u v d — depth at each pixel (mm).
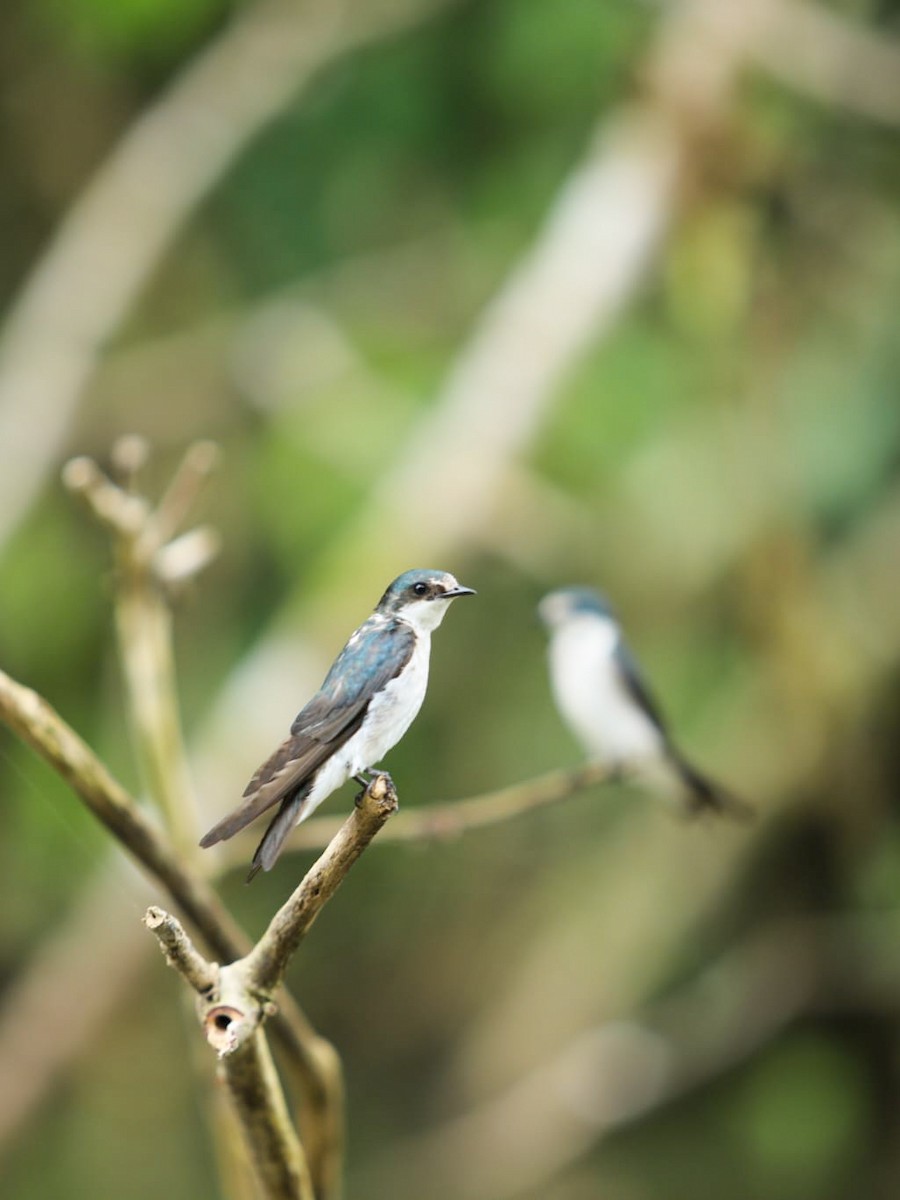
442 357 13961
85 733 12578
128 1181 12875
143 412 13914
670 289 12859
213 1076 4996
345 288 14445
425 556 11047
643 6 13453
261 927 12430
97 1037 10250
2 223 15008
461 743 13633
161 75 15367
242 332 13297
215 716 11492
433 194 14938
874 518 13617
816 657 12438
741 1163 13320
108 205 13547
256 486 13219
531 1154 12836
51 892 12016
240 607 13414
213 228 14836
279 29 14336
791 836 13336
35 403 12742
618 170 12641
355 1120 13938
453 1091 13594
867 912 13344
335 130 14633
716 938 13656
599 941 13461
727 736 13359
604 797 14055
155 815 5668
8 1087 10016
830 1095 13297
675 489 13086
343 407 13086
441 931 14148
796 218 13914
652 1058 13062
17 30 14188
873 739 13242
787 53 12828
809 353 13898
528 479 11445
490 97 14305
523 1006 13500
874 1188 13148
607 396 13312
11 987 12109
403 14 14328
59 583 12781
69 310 13148
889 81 12875
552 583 13430
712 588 13438
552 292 12141
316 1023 14195
